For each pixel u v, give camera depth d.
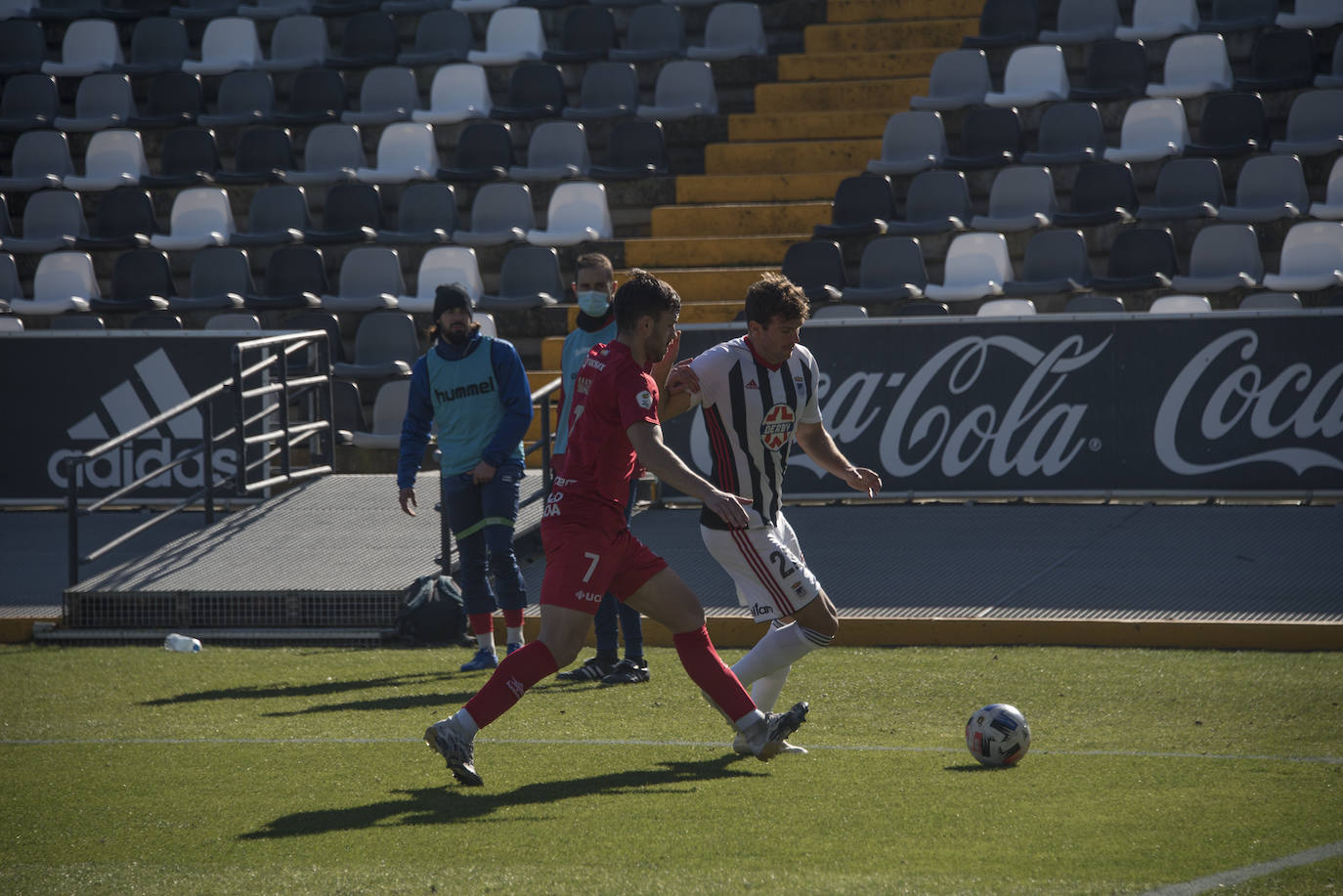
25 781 18.80
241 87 67.19
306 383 41.38
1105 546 33.62
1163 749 19.45
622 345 17.72
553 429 46.09
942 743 20.36
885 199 54.66
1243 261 48.75
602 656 26.34
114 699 25.09
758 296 18.78
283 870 14.17
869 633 29.22
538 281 53.59
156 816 16.77
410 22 71.62
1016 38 62.69
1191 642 27.69
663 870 13.79
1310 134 54.94
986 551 33.88
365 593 31.52
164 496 41.22
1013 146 57.69
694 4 69.69
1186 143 56.69
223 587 32.06
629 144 60.88
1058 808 16.05
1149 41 61.78
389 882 13.56
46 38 73.56
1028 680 24.89
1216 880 13.08
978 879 13.20
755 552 19.25
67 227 59.94
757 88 63.44
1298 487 35.88
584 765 19.09
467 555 27.38
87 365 41.22
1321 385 35.62
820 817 15.84
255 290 55.62
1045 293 48.34
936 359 37.88
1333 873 13.30
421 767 19.16
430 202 58.28
